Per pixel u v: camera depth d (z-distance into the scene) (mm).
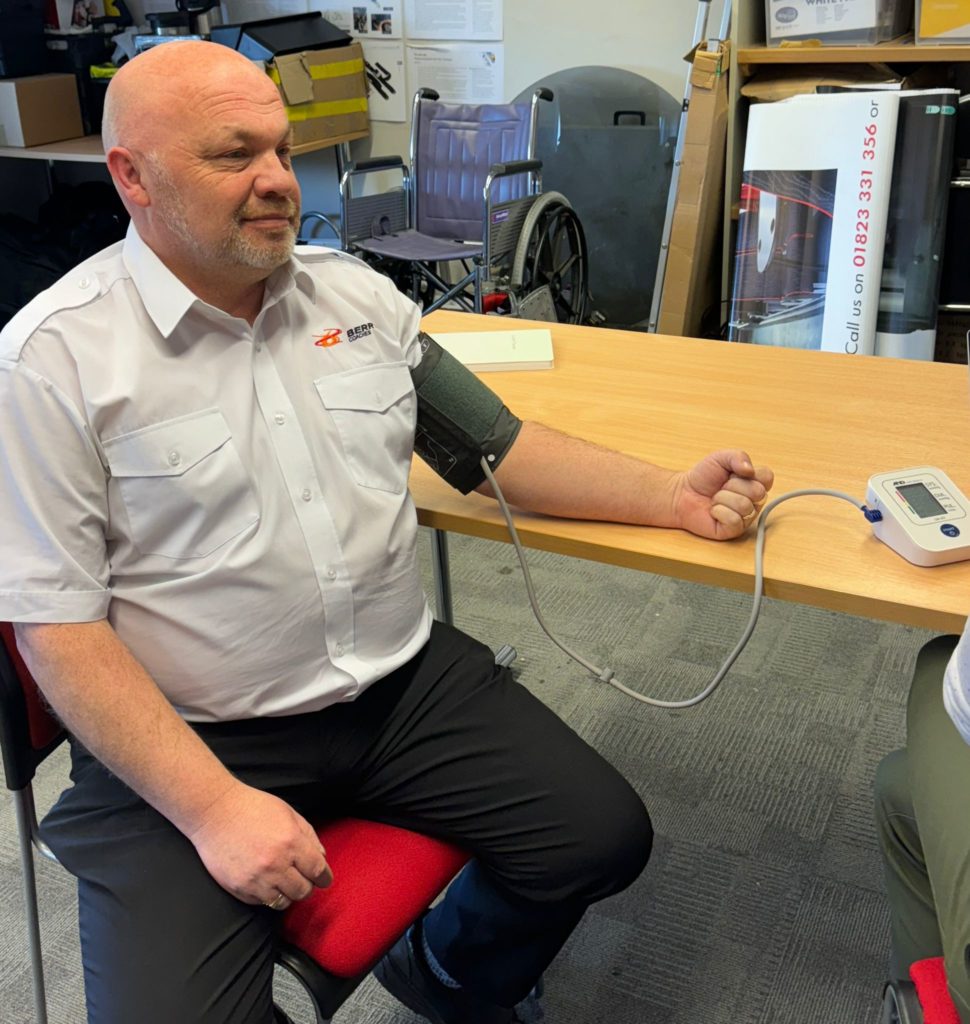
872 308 2822
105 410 1018
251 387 1098
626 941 1606
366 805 1239
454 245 3646
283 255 1059
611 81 3779
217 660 1106
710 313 3535
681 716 2062
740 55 3082
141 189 1025
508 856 1177
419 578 1282
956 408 1443
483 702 1263
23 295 4168
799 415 1432
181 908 1015
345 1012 1517
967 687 721
